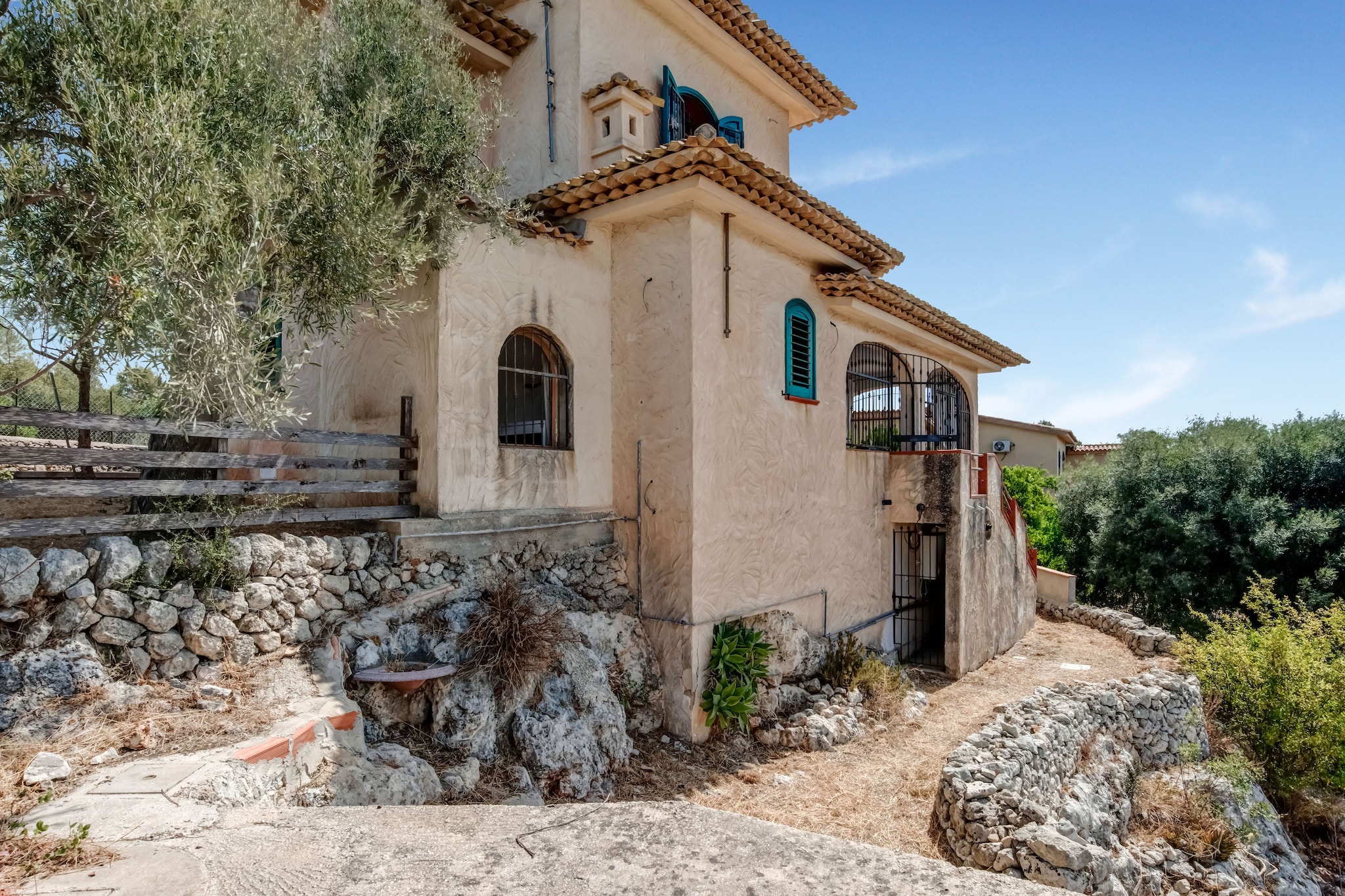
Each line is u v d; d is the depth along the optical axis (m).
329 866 2.76
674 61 11.16
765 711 8.50
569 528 8.14
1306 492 18.48
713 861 2.75
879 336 12.36
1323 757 10.77
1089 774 8.59
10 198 4.18
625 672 7.82
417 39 6.81
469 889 2.56
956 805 6.42
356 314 7.70
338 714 4.75
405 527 6.57
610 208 8.32
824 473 10.52
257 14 5.62
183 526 5.12
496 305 7.53
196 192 4.36
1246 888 7.89
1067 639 14.73
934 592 13.83
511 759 5.90
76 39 4.53
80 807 3.29
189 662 4.86
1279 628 11.66
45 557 4.37
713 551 8.34
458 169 6.86
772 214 8.88
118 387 4.84
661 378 8.40
